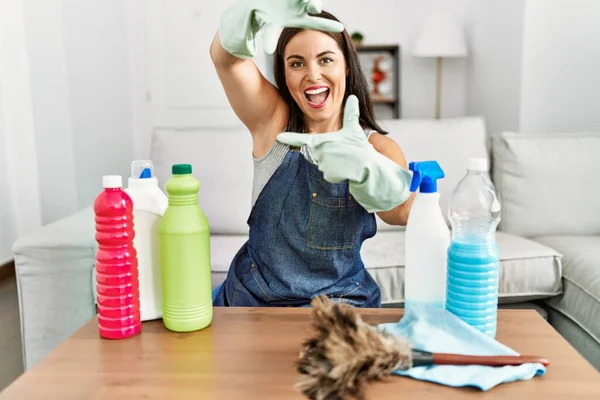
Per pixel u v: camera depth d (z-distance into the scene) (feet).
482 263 2.63
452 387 2.19
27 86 9.01
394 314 2.95
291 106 3.48
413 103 11.87
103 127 10.77
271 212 3.38
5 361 6.04
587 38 8.22
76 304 4.97
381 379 2.22
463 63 11.57
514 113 8.87
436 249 2.74
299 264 3.41
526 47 8.48
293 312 3.02
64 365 2.41
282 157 3.37
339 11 11.72
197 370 2.35
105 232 2.63
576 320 5.19
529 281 5.39
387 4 11.64
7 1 8.73
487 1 10.19
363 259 5.45
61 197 9.46
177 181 2.68
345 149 2.52
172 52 12.16
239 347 2.57
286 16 2.47
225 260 5.53
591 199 6.48
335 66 3.20
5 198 9.00
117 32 11.44
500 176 6.72
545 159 6.55
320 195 3.26
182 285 2.72
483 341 2.47
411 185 2.66
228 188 6.57
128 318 2.69
